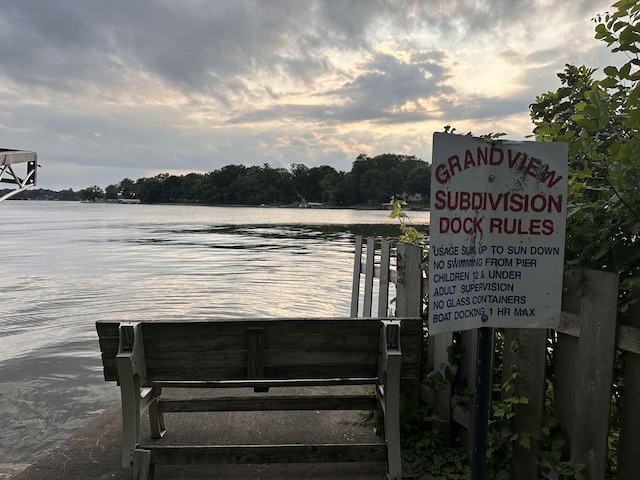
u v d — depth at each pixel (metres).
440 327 1.94
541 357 2.72
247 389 4.85
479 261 2.02
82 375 7.76
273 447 2.99
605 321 2.38
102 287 17.52
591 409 2.45
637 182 2.23
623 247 2.38
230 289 17.06
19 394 6.90
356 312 5.83
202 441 3.63
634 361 2.31
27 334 10.54
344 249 34.62
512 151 1.99
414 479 3.12
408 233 4.18
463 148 1.95
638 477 2.32
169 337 3.11
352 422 3.94
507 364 2.93
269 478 3.14
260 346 3.12
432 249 1.92
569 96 3.48
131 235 50.28
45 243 39.56
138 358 3.06
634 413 2.33
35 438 5.48
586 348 2.46
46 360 8.57
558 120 3.42
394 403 3.05
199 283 18.48
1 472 3.92
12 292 16.39
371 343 3.17
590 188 2.41
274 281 19.00
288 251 33.09
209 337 3.11
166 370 3.16
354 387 4.88
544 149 2.00
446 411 3.41
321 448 3.01
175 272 21.88
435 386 3.48
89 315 12.73
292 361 3.16
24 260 27.06
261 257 28.98
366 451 3.04
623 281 2.38
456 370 3.31
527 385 2.80
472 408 3.18
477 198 1.98
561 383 2.67
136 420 3.04
